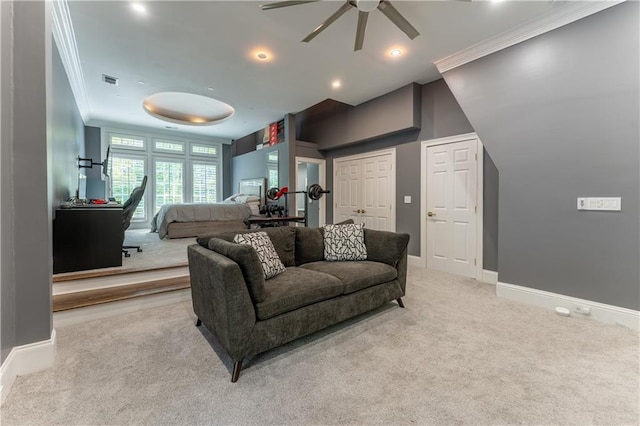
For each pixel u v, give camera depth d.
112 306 2.62
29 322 1.76
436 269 4.32
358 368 1.84
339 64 3.68
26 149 1.76
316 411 1.47
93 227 3.07
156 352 2.02
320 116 6.17
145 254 4.01
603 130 2.47
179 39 3.14
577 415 1.43
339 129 5.64
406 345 2.12
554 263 2.78
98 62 3.69
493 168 3.66
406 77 4.09
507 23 2.77
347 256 3.04
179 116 6.90
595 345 2.10
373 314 2.69
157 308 2.81
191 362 1.90
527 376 1.74
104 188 5.03
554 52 2.69
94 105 5.49
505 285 3.12
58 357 1.93
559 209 2.74
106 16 2.75
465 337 2.24
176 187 7.98
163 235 5.45
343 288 2.36
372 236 3.09
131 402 1.52
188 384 1.67
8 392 1.58
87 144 6.73
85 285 2.87
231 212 6.10
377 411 1.46
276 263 2.42
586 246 2.59
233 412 1.46
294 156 6.04
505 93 3.02
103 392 1.59
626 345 2.09
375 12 2.62
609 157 2.45
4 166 1.64
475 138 3.82
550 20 2.66
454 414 1.44
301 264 2.94
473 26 2.82
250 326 1.79
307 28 2.92
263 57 3.52
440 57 3.44
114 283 3.02
